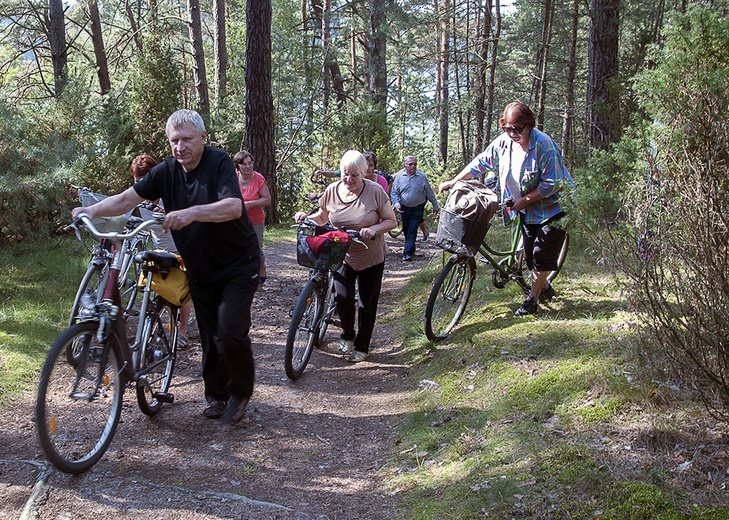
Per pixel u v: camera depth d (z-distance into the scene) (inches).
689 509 117.9
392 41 1035.9
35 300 280.5
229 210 152.2
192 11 873.5
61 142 420.2
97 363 147.7
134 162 246.4
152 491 140.3
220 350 167.8
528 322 229.0
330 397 211.8
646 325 171.5
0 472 141.8
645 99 174.1
